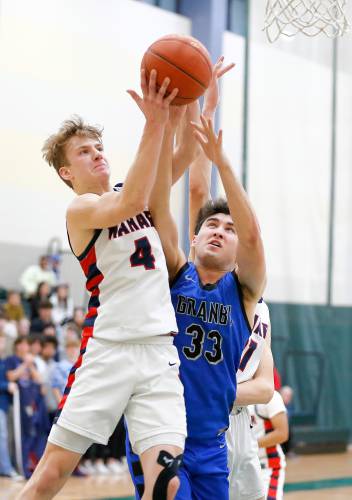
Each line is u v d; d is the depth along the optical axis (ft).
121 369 10.72
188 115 12.40
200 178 13.64
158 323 10.83
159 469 10.27
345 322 45.57
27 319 35.76
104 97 40.29
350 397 45.06
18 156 38.22
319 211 44.70
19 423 29.68
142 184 10.44
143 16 41.86
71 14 39.50
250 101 42.32
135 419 10.68
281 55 43.39
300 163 43.91
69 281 39.73
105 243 11.12
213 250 12.09
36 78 38.52
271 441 15.57
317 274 44.57
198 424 11.69
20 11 37.99
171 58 10.59
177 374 10.98
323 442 42.80
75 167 11.87
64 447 10.79
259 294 12.31
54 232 39.52
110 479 29.86
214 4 42.52
